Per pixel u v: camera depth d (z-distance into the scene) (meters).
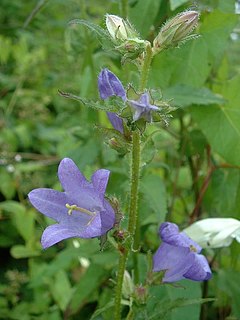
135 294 0.17
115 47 0.15
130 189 0.16
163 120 0.14
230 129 0.21
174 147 0.26
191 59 0.22
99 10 0.30
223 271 0.23
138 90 0.15
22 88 0.46
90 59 0.24
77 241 0.28
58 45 0.49
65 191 0.16
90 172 0.26
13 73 0.47
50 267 0.24
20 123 0.43
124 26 0.15
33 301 0.30
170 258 0.17
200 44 0.22
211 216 0.25
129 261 0.21
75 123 0.32
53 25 0.48
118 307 0.17
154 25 0.23
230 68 0.36
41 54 0.46
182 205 0.27
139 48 0.15
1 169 0.35
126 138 0.16
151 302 0.19
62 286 0.27
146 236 0.25
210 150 0.24
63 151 0.29
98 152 0.24
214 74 0.25
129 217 0.16
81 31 0.25
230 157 0.22
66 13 0.47
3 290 0.31
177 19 0.15
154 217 0.23
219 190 0.24
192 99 0.21
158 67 0.22
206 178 0.24
